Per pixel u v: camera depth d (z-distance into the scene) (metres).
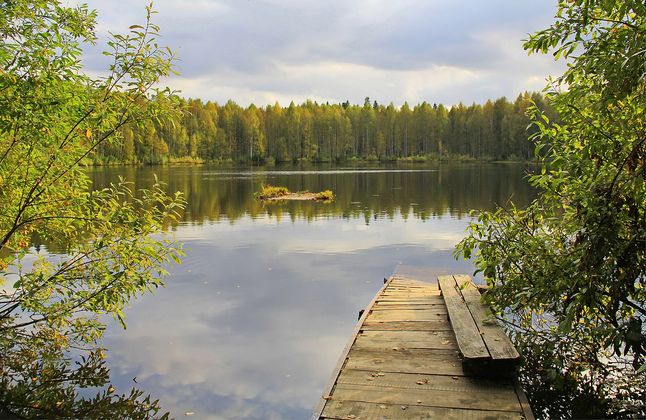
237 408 4.33
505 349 3.92
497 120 79.00
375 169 59.69
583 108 4.05
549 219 4.41
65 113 4.91
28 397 4.49
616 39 3.43
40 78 4.50
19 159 5.02
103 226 5.05
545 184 4.42
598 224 3.75
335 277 9.15
